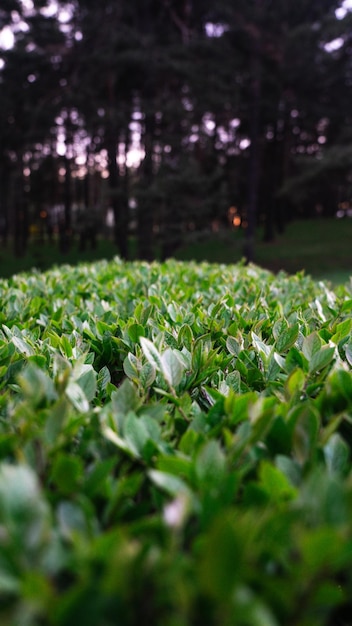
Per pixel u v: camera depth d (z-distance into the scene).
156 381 1.87
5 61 20.83
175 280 4.91
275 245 28.66
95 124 20.59
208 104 20.27
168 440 1.37
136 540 0.88
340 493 0.86
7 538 0.76
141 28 21.25
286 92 27.06
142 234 21.23
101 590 0.70
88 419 1.35
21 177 28.86
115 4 20.61
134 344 2.33
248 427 1.18
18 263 30.62
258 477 1.19
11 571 0.74
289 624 0.77
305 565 0.75
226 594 0.68
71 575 0.85
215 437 1.33
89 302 3.39
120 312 3.26
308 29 20.91
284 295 4.00
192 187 19.42
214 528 0.69
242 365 2.03
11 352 2.00
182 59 20.02
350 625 1.08
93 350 2.46
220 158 29.59
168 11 22.59
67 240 31.98
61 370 1.55
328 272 21.58
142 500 1.20
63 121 23.59
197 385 1.92
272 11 22.05
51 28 21.44
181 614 0.69
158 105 19.34
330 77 25.47
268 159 31.64
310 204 38.16
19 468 0.82
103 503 1.05
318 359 1.75
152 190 19.06
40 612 0.72
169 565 0.72
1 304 3.29
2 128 23.47
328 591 0.75
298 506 0.85
